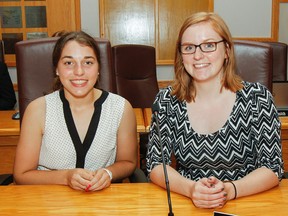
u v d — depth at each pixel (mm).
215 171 1486
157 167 1392
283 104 2355
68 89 1551
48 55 1891
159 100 1535
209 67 1380
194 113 1468
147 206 1186
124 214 1132
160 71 4258
